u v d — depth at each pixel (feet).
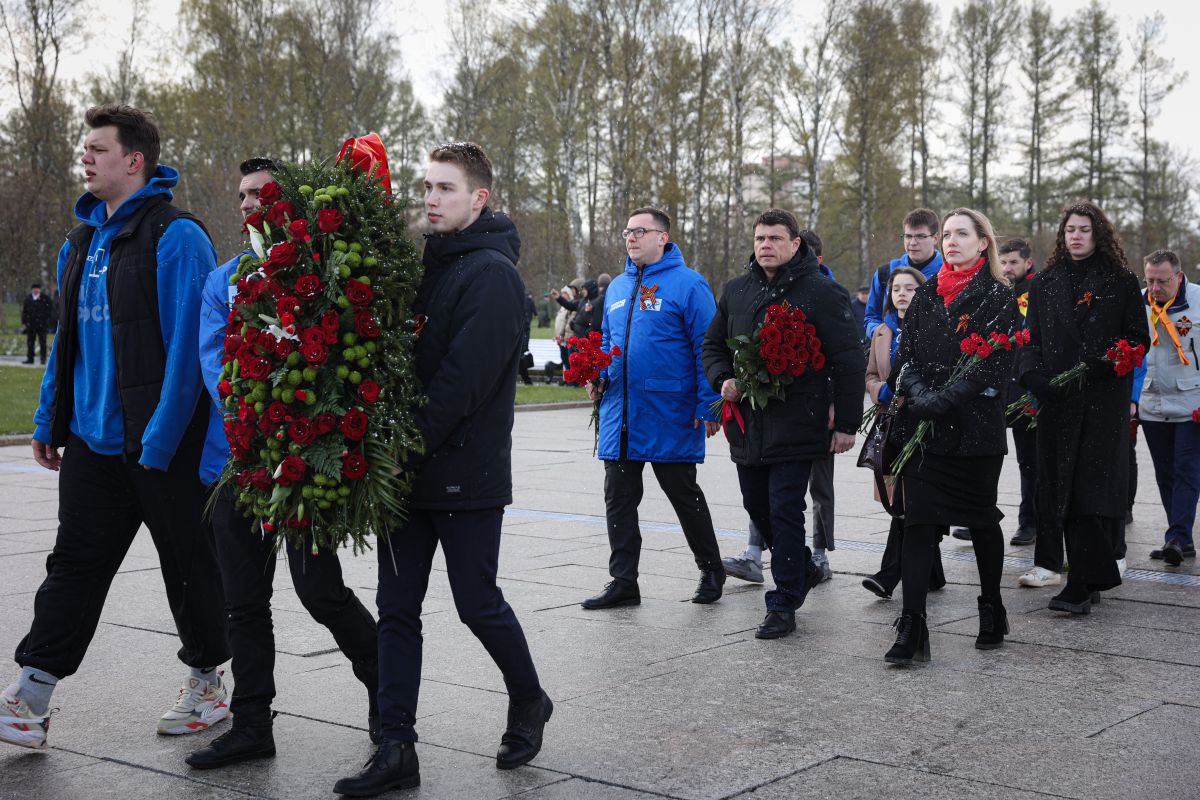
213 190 125.90
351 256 11.27
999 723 13.82
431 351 11.89
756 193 175.73
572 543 25.90
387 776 11.60
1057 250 20.31
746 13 132.26
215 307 12.48
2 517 29.22
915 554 16.65
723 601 20.58
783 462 18.35
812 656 16.90
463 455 11.92
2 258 118.32
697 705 14.56
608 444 20.13
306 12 137.69
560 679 15.72
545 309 163.84
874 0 144.15
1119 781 11.92
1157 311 24.59
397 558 12.07
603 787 11.84
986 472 16.79
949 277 17.30
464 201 12.28
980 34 174.19
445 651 17.02
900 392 17.33
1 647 16.98
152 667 16.22
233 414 11.69
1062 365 19.63
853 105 148.25
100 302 13.25
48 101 135.03
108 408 13.06
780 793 11.64
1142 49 171.01
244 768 12.42
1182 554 23.81
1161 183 172.04
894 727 13.67
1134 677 15.78
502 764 12.31
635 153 134.72
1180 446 24.16
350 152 12.01
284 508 11.46
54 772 12.30
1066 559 24.36
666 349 19.98
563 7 128.16
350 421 11.07
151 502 13.21
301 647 17.26
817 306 18.47
